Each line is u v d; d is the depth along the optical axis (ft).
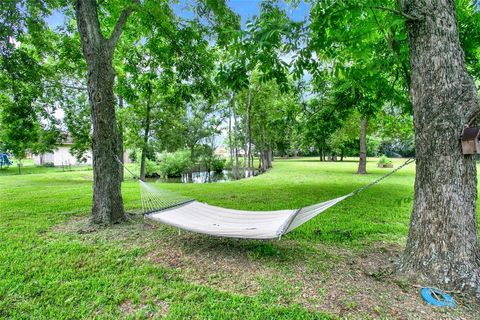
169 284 8.65
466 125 7.52
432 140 7.97
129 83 23.72
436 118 7.85
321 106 28.43
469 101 7.50
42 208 19.86
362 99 22.85
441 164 7.87
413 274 8.33
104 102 15.02
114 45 15.60
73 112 42.27
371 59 14.89
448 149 7.75
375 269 9.43
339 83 22.41
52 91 32.63
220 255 10.97
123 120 43.88
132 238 13.03
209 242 12.44
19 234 13.57
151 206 14.70
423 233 8.31
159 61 21.71
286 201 22.48
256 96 63.98
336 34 10.76
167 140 51.11
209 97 22.81
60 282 8.78
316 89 26.35
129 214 17.52
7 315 7.08
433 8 7.82
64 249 11.53
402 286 8.09
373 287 8.18
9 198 24.86
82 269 9.67
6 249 11.51
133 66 22.47
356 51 12.76
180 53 20.57
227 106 70.69
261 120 67.31
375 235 13.29
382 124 46.50
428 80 7.95
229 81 11.24
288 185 33.60
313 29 9.35
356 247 11.69
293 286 8.43
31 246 11.86
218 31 17.01
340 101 24.39
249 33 8.82
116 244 12.22
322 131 32.27
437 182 7.96
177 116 51.62
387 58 14.30
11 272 9.36
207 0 16.39
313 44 9.64
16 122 25.25
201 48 20.25
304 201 22.38
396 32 11.91
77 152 46.26
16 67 18.35
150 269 9.67
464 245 7.74
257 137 82.02
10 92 21.81
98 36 14.83
